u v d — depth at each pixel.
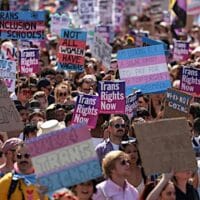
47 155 15.10
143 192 16.05
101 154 18.64
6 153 17.14
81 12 39.00
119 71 24.62
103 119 22.22
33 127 19.75
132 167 17.72
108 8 41.28
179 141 15.89
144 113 22.38
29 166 16.12
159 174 16.27
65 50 28.78
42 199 15.21
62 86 25.19
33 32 29.89
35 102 23.78
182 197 16.22
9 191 15.94
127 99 22.61
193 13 46.88
